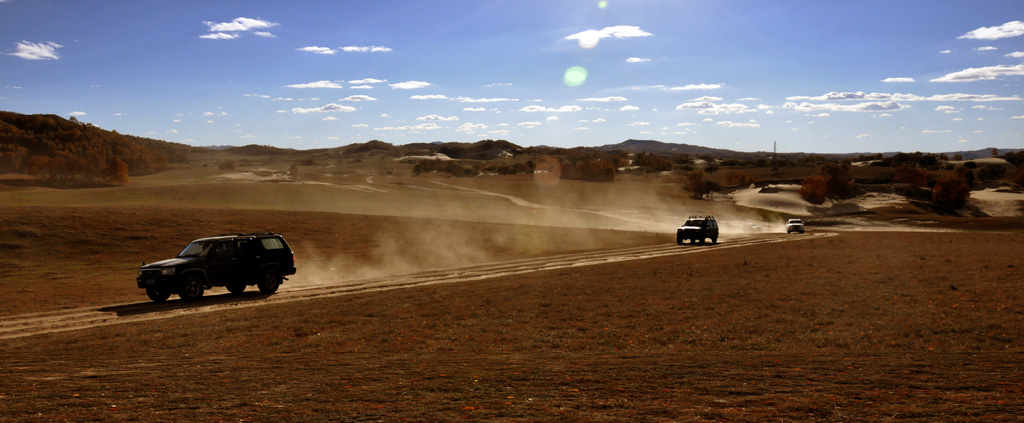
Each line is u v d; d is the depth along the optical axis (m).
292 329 13.59
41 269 29.66
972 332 11.41
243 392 6.77
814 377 7.15
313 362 9.30
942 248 33.00
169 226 40.56
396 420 5.46
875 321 12.80
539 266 29.61
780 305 15.05
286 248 22.53
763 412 5.52
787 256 29.59
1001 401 5.68
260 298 20.28
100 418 5.64
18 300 20.33
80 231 36.75
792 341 11.30
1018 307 13.40
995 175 199.25
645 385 6.83
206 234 39.69
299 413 5.76
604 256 35.00
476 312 15.34
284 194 115.31
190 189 116.56
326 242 41.56
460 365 8.68
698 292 17.56
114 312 17.50
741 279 20.38
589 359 9.25
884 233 64.56
